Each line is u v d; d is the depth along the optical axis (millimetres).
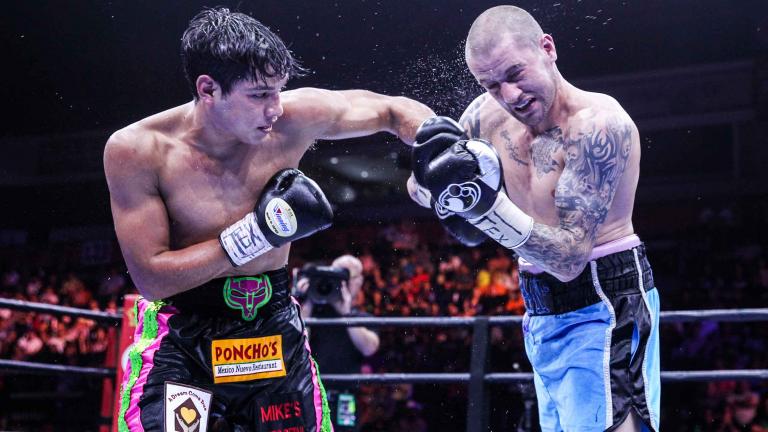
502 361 7406
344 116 2398
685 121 9383
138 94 10664
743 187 9141
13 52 10688
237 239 2055
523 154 2432
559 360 2332
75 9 9820
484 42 2170
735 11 8922
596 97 2312
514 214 2143
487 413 4012
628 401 2217
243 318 2166
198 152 2160
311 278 4531
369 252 10516
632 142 2275
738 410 6789
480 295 9039
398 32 9195
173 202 2139
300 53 9562
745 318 3633
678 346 7777
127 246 2070
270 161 2238
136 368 2145
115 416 4289
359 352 4570
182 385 2098
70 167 11438
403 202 10820
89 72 10664
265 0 9188
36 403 8922
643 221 9664
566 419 2305
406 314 9297
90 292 10844
